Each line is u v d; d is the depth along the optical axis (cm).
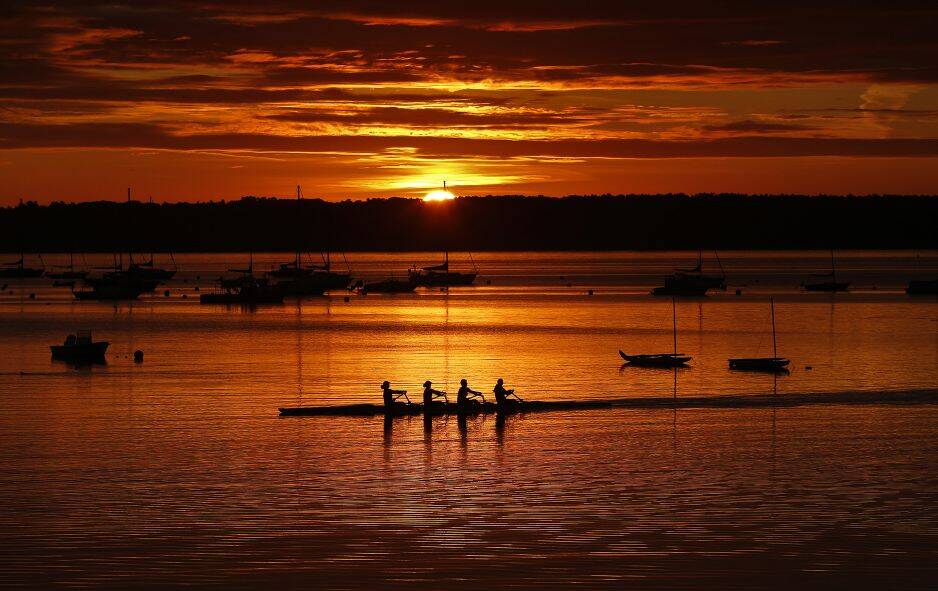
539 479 5900
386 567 4400
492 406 8306
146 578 4275
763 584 4209
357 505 5328
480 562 4459
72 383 10519
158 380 10762
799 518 5072
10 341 16000
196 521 5044
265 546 4666
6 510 5231
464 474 6028
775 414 8125
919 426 7544
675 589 4159
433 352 13788
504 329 17900
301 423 7825
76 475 6012
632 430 7444
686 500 5416
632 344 14975
